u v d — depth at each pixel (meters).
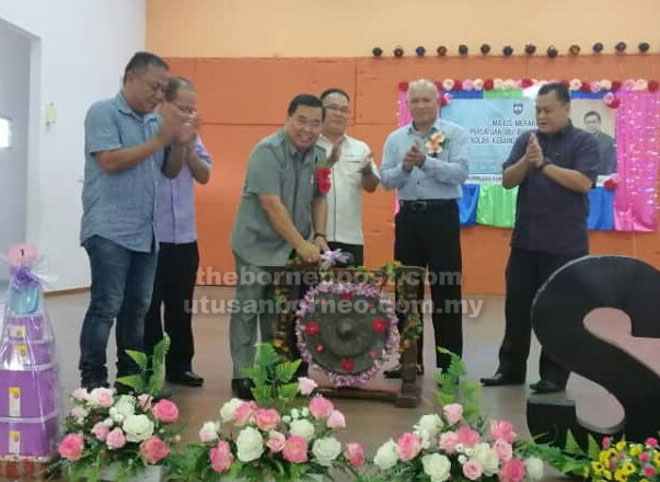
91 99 7.09
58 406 2.01
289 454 1.64
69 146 6.71
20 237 7.79
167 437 1.86
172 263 3.17
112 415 1.82
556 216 3.28
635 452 1.80
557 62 7.50
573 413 2.07
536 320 2.11
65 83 6.59
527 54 7.54
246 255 3.02
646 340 2.95
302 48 8.00
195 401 2.86
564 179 3.21
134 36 8.00
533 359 4.10
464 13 7.69
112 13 7.46
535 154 3.24
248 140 8.09
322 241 3.19
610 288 2.08
